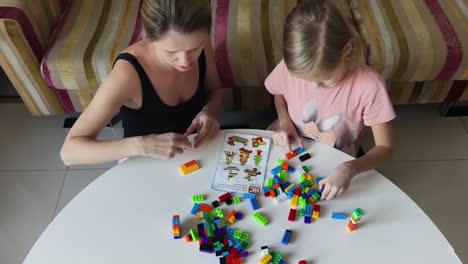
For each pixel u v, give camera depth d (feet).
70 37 4.70
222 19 4.85
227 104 5.33
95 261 2.50
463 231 4.60
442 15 4.83
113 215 2.70
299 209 2.75
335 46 2.70
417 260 2.49
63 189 5.02
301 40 2.69
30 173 5.17
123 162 3.00
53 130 5.63
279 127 3.70
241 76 4.74
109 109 3.11
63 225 2.66
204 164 3.02
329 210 2.75
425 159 5.25
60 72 4.53
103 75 4.56
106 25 4.86
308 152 3.13
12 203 4.88
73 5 5.16
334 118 3.55
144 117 3.59
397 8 4.96
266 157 3.10
